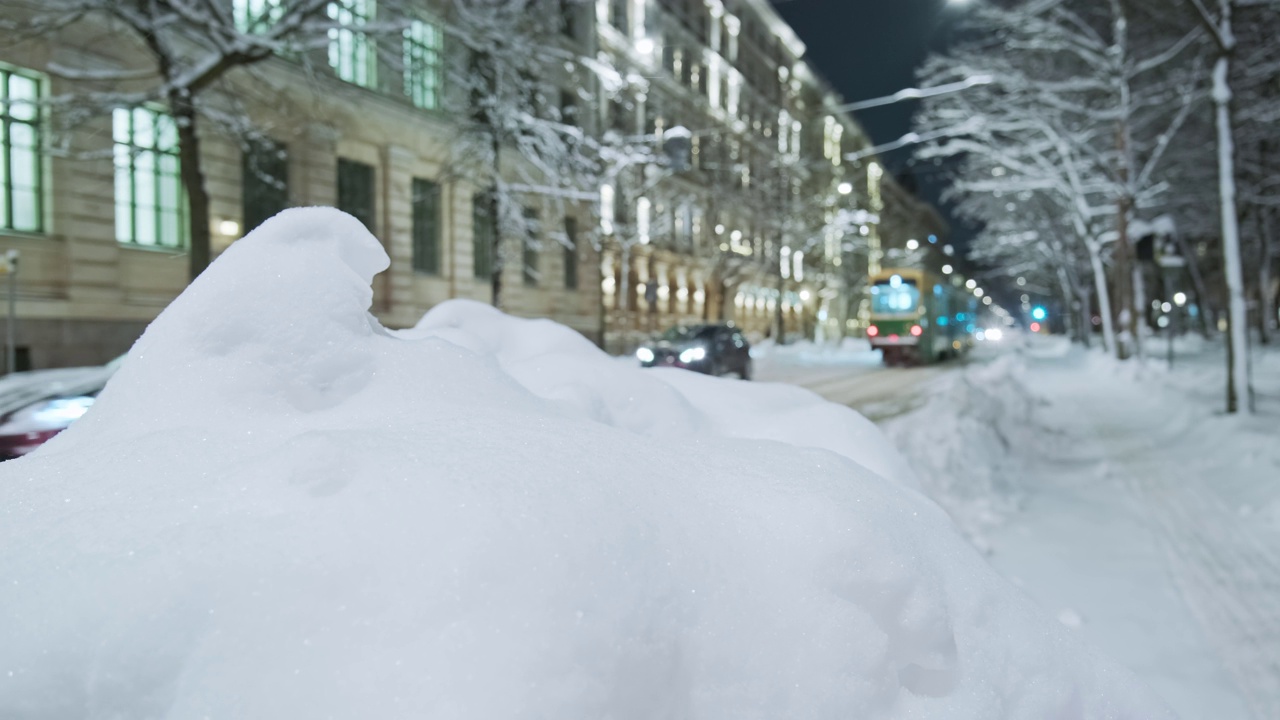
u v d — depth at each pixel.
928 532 1.39
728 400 2.59
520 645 0.86
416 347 1.59
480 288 27.64
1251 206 25.78
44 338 14.98
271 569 0.91
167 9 12.38
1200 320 46.06
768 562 1.11
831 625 1.06
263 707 0.82
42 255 15.12
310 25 12.59
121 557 0.93
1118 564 5.12
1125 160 23.14
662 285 43.72
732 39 52.41
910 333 29.84
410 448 1.14
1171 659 3.67
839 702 1.02
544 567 0.94
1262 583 4.71
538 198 26.38
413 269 24.98
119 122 16.09
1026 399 12.40
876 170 67.19
